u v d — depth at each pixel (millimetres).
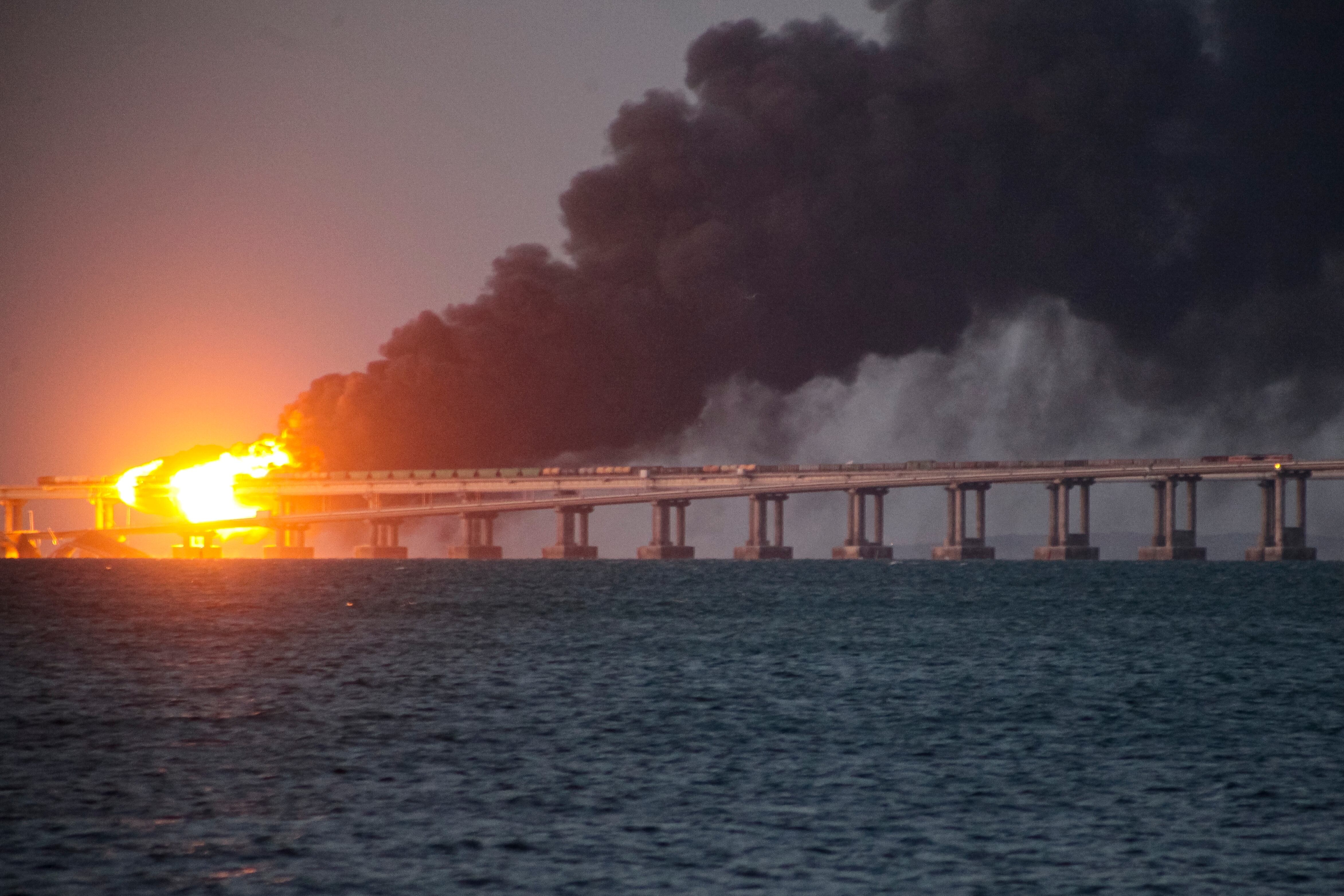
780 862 156250
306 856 158250
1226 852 161000
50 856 158875
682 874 151750
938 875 152000
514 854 159375
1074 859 157875
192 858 158125
